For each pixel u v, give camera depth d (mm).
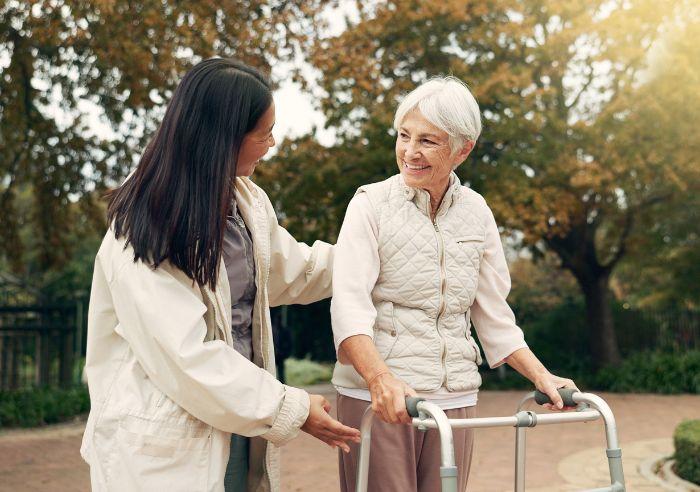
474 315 2523
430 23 14266
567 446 7750
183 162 1890
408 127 2236
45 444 8234
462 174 13656
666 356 14805
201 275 1886
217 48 10727
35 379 12930
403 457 2297
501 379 16031
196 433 1848
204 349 1824
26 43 11117
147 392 1855
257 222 2145
